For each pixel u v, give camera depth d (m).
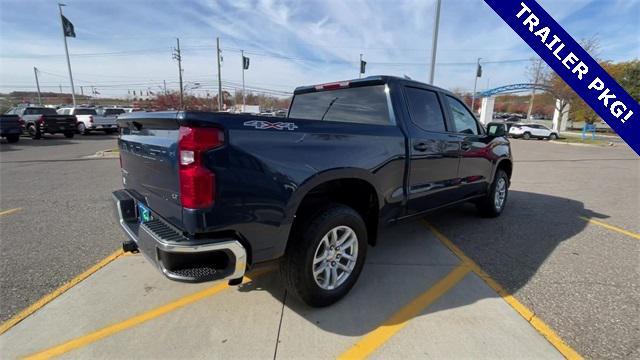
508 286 3.25
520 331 2.56
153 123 2.43
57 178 8.33
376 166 3.04
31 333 2.50
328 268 2.82
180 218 2.19
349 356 2.30
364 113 3.59
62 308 2.81
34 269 3.48
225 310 2.81
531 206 6.34
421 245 4.26
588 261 3.82
